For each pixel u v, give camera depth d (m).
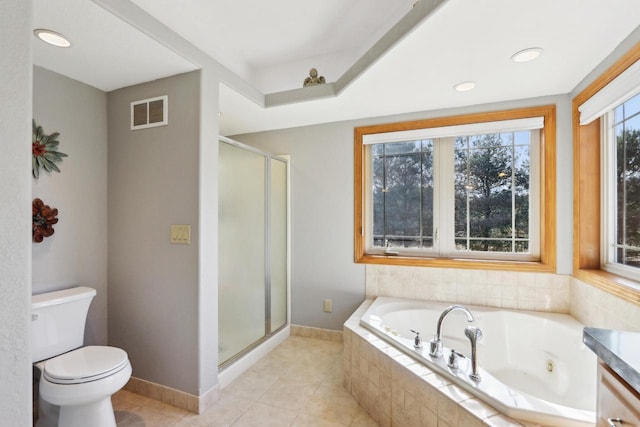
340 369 2.49
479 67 1.94
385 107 2.66
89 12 1.40
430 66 1.92
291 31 2.42
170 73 1.99
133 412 1.93
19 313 0.83
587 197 2.26
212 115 2.03
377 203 3.03
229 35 2.46
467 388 1.43
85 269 2.14
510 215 2.64
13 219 0.82
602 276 1.97
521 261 2.59
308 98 2.49
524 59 1.84
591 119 2.11
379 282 2.91
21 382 0.83
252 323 2.68
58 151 2.01
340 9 2.17
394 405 1.72
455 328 2.47
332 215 3.07
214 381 2.05
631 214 1.90
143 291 2.12
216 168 2.07
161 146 2.06
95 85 2.17
